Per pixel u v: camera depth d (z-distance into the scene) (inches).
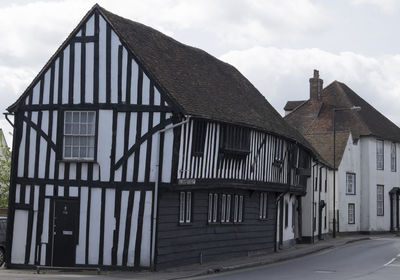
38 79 837.8
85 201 804.0
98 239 794.8
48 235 816.3
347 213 1829.5
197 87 898.7
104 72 808.9
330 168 1710.1
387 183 1998.0
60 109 823.1
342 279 708.7
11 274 737.6
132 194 786.8
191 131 814.5
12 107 848.3
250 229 1045.8
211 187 853.8
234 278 723.4
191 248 852.6
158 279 694.5
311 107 1987.0
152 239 773.9
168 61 884.6
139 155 788.0
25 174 836.0
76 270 780.0
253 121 992.9
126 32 828.6
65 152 818.8
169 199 800.9
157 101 785.6
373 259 1027.3
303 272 810.8
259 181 1029.8
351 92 2091.5
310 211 1450.5
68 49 827.4
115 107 799.7
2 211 1478.8
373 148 1935.3
